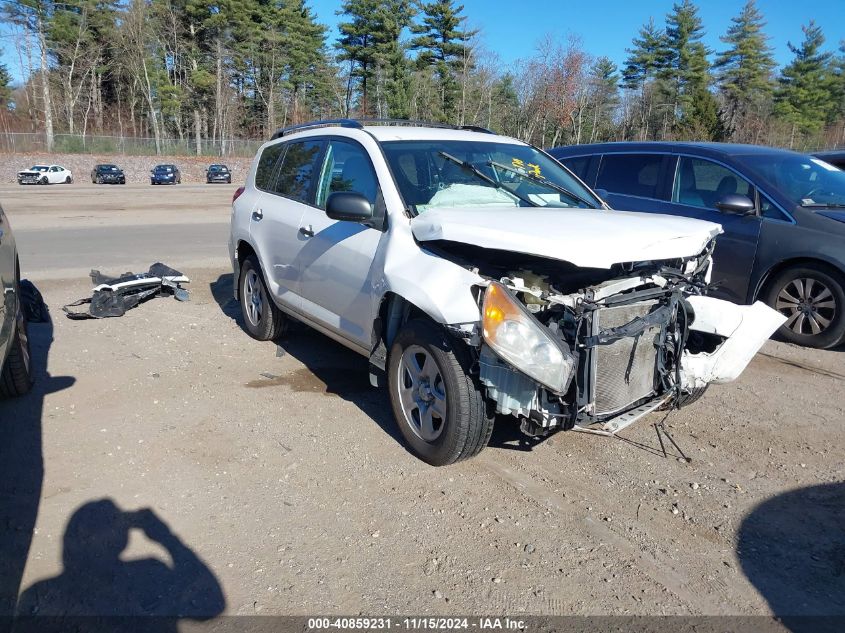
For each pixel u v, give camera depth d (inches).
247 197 245.6
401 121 220.4
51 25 2522.1
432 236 146.8
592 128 2549.2
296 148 224.2
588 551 127.3
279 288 221.9
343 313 184.7
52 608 108.8
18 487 143.8
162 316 281.6
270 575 118.1
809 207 250.8
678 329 156.8
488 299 129.4
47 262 407.8
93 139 2335.1
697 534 133.6
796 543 131.3
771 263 251.9
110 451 160.7
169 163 2305.6
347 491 145.9
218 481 148.8
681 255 143.0
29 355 195.6
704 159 276.4
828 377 223.1
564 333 136.9
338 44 2507.4
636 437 176.2
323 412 186.9
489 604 112.6
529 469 157.3
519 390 135.4
